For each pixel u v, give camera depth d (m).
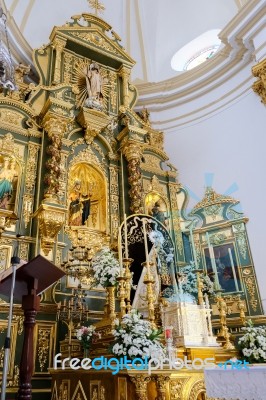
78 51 10.32
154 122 11.70
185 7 12.42
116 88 10.75
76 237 7.84
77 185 8.58
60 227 7.04
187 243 9.71
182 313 5.41
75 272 6.41
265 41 9.34
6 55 6.10
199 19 12.34
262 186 8.74
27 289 3.64
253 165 9.13
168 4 12.63
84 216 8.38
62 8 11.70
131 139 9.34
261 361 5.49
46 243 7.05
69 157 8.62
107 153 9.38
